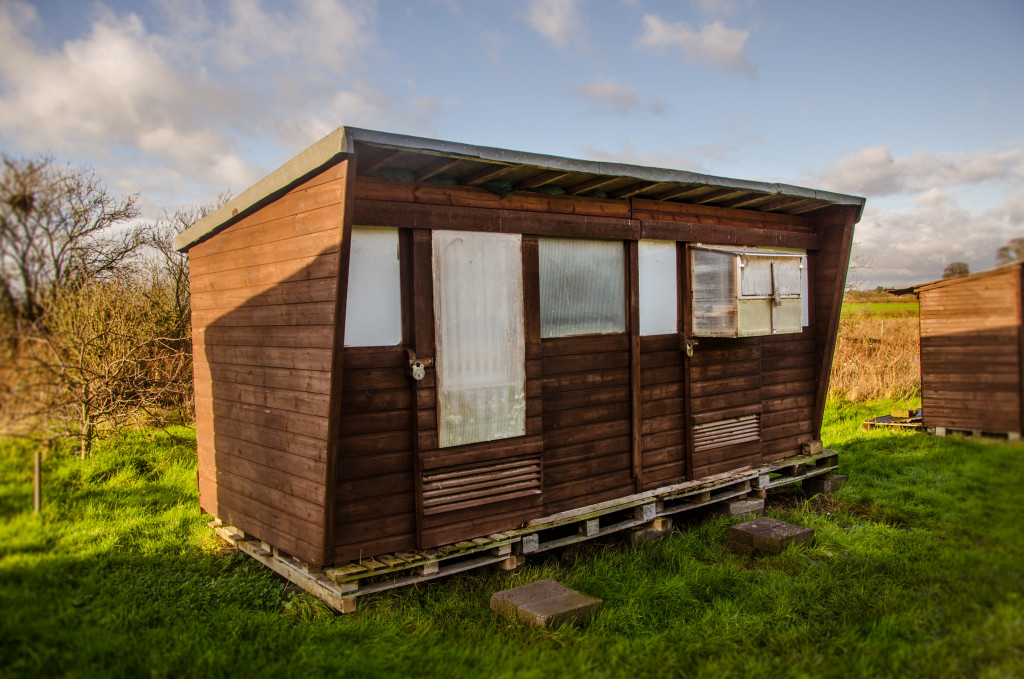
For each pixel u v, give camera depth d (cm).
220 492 575
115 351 736
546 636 408
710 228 672
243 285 521
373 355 456
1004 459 406
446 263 484
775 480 734
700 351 666
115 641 379
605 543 599
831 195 694
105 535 531
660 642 417
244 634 417
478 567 524
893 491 712
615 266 604
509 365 518
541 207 544
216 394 577
